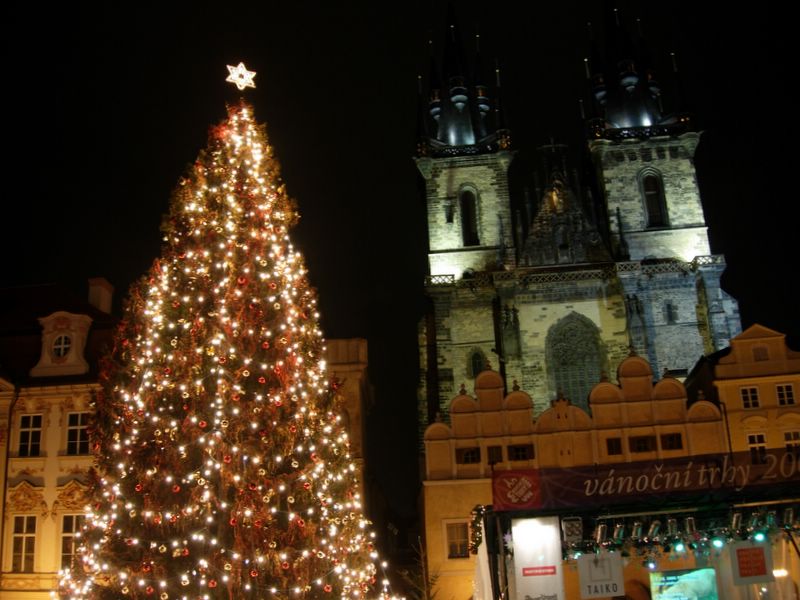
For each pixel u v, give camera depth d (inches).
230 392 1181.1
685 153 3275.1
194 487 1139.3
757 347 2007.9
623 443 1941.4
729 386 1984.5
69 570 1224.8
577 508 1055.6
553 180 3307.1
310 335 1343.5
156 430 1167.6
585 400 2974.9
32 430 1796.3
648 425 1951.3
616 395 1979.6
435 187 3312.0
